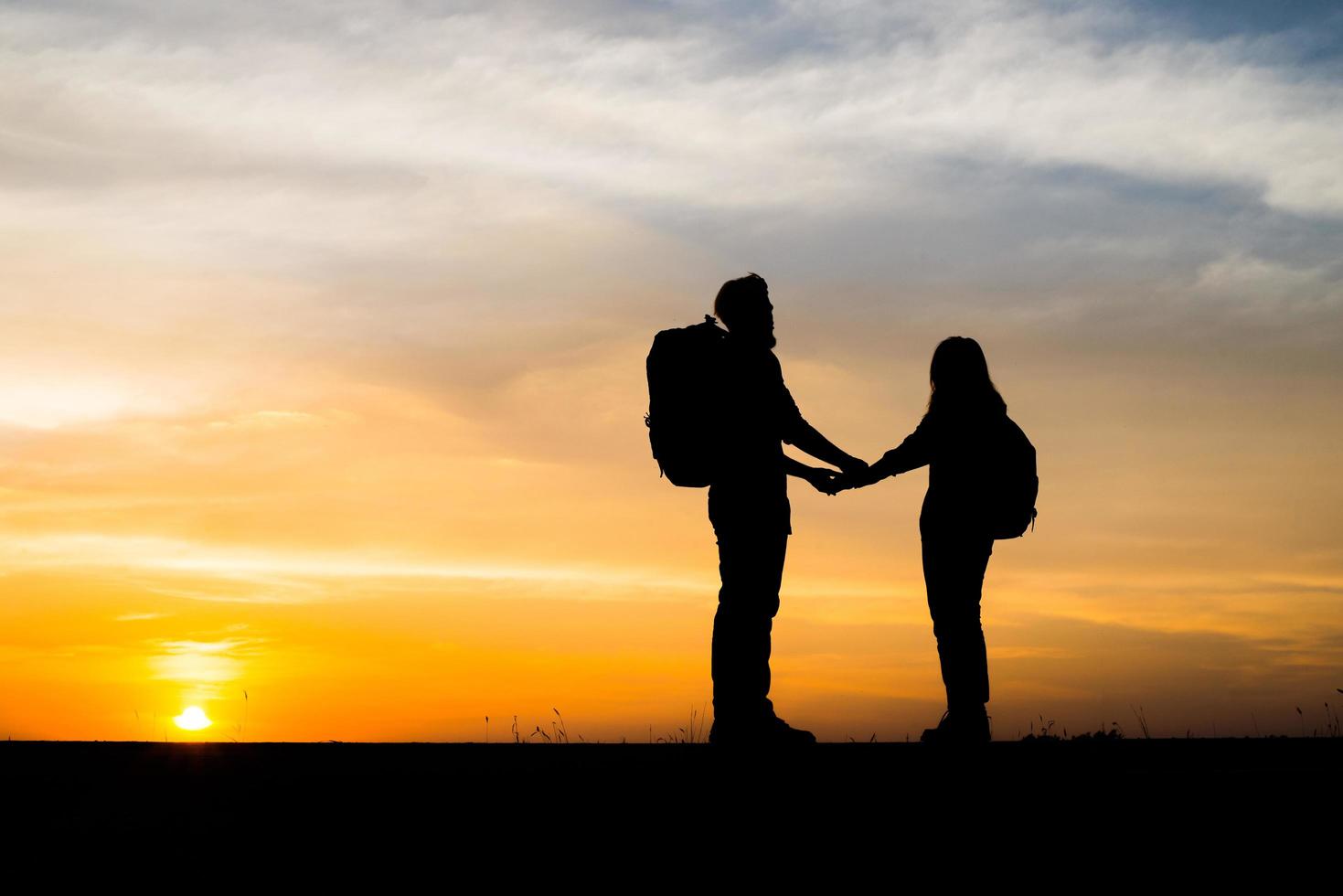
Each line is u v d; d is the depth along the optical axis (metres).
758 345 7.47
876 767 6.66
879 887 5.09
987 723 7.30
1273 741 7.54
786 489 7.55
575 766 6.98
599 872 5.30
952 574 7.41
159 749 8.54
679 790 6.37
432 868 5.38
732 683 7.25
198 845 5.73
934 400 7.59
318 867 5.39
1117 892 4.93
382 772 7.28
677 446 7.35
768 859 5.43
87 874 5.30
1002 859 5.35
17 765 7.80
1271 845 5.37
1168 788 6.17
